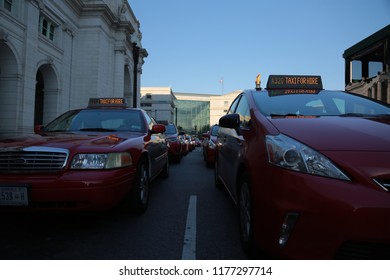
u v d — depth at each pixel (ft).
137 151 13.20
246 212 9.61
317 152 7.32
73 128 16.19
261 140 8.89
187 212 14.40
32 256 9.27
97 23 97.60
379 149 7.25
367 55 61.93
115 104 19.88
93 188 10.34
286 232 7.08
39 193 10.07
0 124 63.57
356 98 12.72
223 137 16.39
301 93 13.01
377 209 6.27
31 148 10.64
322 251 6.56
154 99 310.04
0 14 58.13
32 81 68.33
